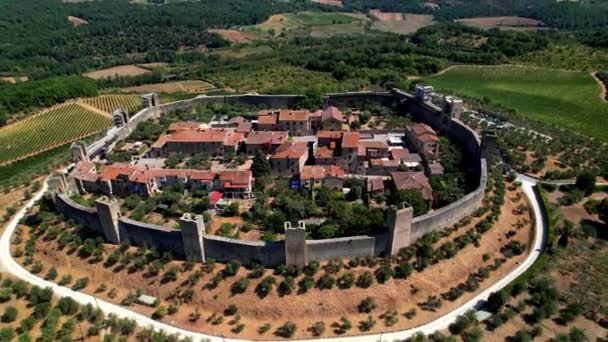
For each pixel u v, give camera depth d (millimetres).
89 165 134250
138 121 178875
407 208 92438
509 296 86812
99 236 106188
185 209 114375
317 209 111688
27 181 141500
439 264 95000
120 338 81062
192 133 154125
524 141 152500
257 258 94812
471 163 137875
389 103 198500
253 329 84938
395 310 87188
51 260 103688
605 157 140000
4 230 116375
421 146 140375
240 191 119438
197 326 85875
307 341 81438
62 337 81750
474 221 108062
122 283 96000
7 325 86312
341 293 89250
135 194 123625
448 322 83688
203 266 96625
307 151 139500
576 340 76000
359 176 130250
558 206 115312
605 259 96438
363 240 93812
